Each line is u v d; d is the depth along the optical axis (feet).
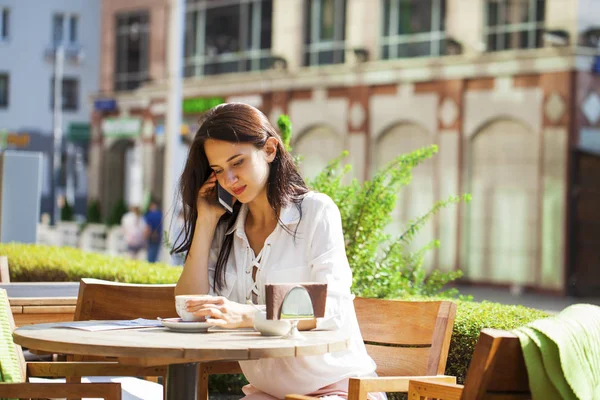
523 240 76.74
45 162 158.10
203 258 14.40
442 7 83.71
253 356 10.68
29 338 11.32
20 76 157.07
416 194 83.25
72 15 160.66
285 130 22.43
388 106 85.71
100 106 117.19
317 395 13.21
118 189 118.01
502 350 10.71
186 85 104.37
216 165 13.51
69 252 32.09
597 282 74.90
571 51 73.87
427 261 82.58
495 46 79.87
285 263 13.67
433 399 12.96
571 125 74.28
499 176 78.43
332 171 23.61
